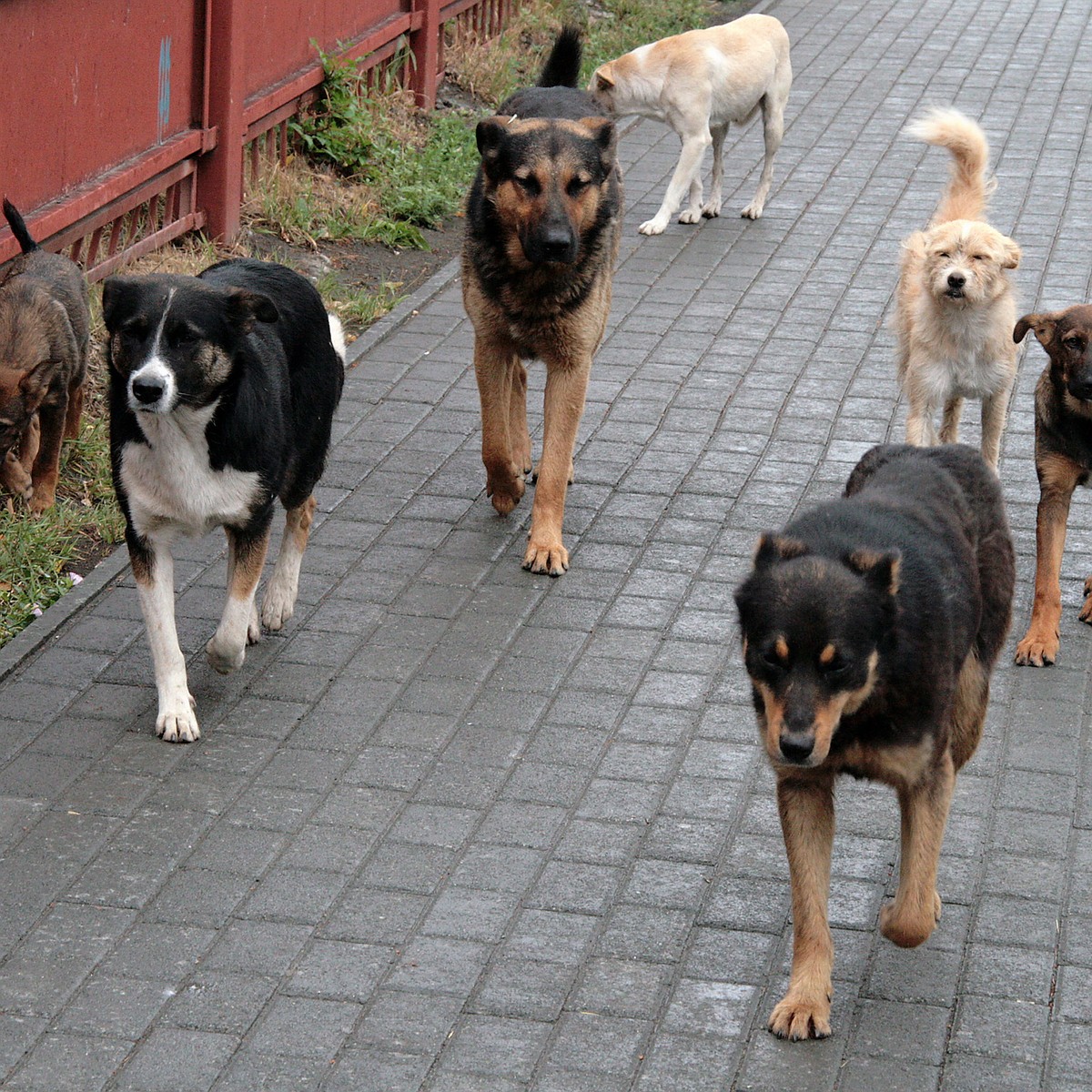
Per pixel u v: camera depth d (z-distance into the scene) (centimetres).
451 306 1348
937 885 652
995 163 1723
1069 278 1380
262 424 758
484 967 603
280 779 729
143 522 747
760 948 616
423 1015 577
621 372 1216
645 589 911
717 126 1543
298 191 1445
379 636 858
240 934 623
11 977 596
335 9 1553
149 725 772
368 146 1545
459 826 695
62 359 938
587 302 928
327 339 859
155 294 718
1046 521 841
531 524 992
